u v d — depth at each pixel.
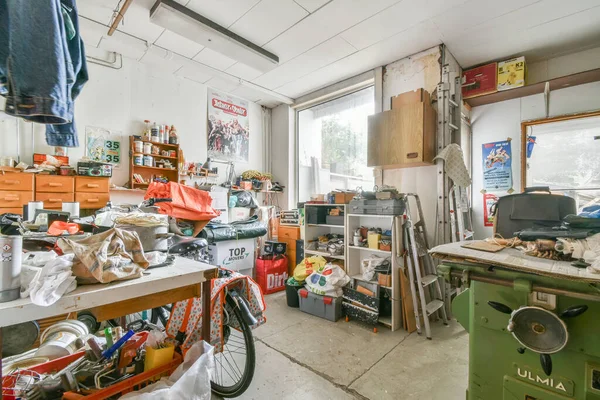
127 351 1.23
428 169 3.00
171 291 1.16
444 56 2.94
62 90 1.01
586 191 2.80
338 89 4.03
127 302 1.05
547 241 1.02
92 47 3.11
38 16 0.97
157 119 3.62
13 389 1.02
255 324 1.57
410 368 1.90
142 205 2.07
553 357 0.93
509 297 1.02
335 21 2.64
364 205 2.83
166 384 1.10
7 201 2.35
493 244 1.17
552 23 2.56
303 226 3.65
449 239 2.78
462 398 1.60
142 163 3.32
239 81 3.98
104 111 3.20
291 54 3.24
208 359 1.15
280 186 4.76
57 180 2.59
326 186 4.49
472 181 3.54
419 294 2.57
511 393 1.01
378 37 2.88
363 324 2.63
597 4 2.29
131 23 2.73
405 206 2.68
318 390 1.67
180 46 3.16
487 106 3.46
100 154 3.15
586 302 0.87
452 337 2.38
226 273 1.70
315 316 2.81
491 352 1.07
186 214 2.12
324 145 4.55
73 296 0.83
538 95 3.11
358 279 2.82
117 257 0.99
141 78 3.49
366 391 1.66
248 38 2.93
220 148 4.30
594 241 0.94
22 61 0.95
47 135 1.53
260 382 1.74
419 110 2.68
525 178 3.15
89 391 1.03
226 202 3.83
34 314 0.77
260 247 4.22
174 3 2.40
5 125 2.62
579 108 2.86
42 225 1.53
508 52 3.05
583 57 2.92
